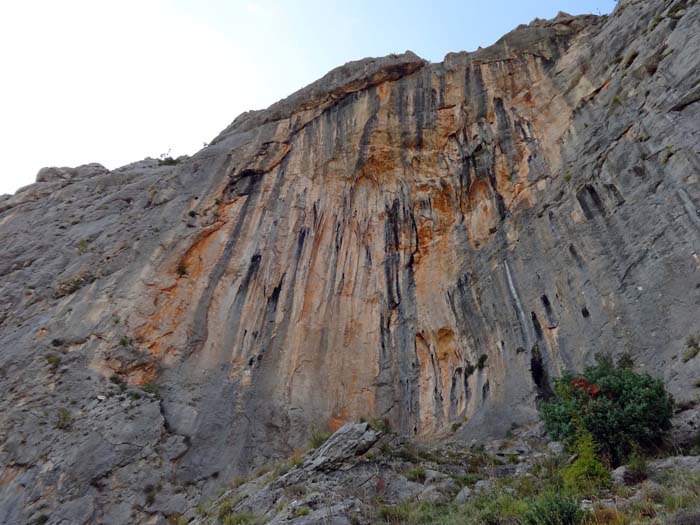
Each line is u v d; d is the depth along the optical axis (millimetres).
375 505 11203
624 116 18922
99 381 20531
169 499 17547
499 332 19391
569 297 17109
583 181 18812
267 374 22250
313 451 15008
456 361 21297
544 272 18625
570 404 10984
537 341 17578
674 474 8945
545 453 12867
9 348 21891
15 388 20016
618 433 10438
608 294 15625
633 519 7625
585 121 21250
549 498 8445
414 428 20484
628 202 16500
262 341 23219
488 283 20906
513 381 17500
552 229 19281
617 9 24203
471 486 11508
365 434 13828
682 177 14867
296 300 24375
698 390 11414
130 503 17188
